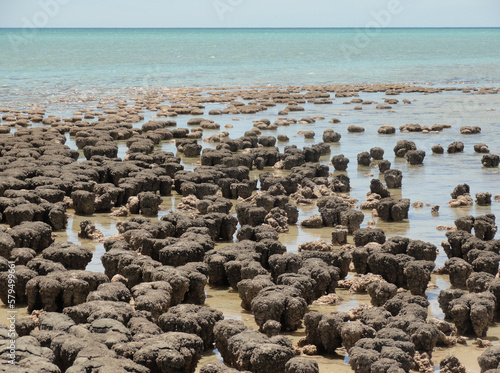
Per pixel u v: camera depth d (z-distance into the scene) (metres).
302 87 78.38
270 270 20.39
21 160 32.62
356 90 75.56
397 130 48.66
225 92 74.12
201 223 24.00
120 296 17.44
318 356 15.80
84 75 94.94
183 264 20.61
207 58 133.62
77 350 13.98
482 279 18.88
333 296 18.97
